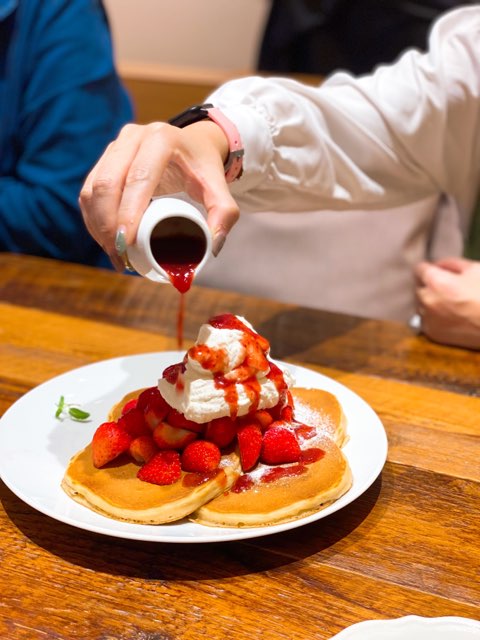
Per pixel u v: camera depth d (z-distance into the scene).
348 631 0.46
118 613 0.50
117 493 0.56
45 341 0.88
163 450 0.59
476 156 1.06
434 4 1.70
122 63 2.02
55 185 1.32
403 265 1.38
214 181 0.66
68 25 1.32
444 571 0.54
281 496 0.56
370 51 1.82
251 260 1.41
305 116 0.84
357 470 0.61
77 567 0.54
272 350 0.88
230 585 0.52
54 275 1.08
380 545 0.56
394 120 0.92
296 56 1.92
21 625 0.49
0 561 0.55
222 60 2.45
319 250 1.38
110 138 1.36
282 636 0.48
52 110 1.32
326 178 0.88
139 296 1.01
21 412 0.68
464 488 0.63
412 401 0.77
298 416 0.66
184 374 0.59
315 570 0.54
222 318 0.62
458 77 0.95
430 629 0.46
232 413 0.58
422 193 1.03
